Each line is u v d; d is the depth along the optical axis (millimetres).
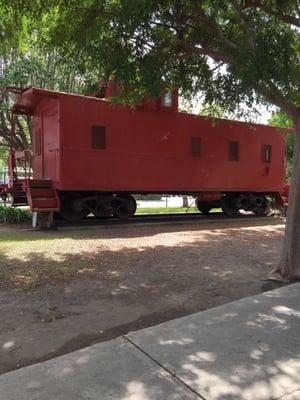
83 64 7844
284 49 6547
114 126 13234
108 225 13172
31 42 13609
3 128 19906
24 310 5359
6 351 4215
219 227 13711
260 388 3480
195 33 7625
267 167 17250
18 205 14703
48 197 12562
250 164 16641
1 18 8547
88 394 3332
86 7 7625
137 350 4094
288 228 7105
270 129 17203
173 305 5641
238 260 8453
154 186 14109
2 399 3252
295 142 7285
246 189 16609
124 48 7094
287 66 6617
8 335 4594
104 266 7652
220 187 15789
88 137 12781
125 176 13500
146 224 13711
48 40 8461
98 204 13672
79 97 12609
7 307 5457
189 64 8305
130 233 11828
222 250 9477
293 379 3631
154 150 14055
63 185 12422
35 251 8812
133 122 13586
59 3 7781
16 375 3623
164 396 3324
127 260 8180
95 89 8750
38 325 4883
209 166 15414
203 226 13852
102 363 3830
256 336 4480
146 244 10016
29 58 17531
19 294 5977
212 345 4234
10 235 11094
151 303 5707
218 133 15586
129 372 3676
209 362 3883
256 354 4062
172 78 8352
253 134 16672
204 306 5629
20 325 4875
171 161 14453
